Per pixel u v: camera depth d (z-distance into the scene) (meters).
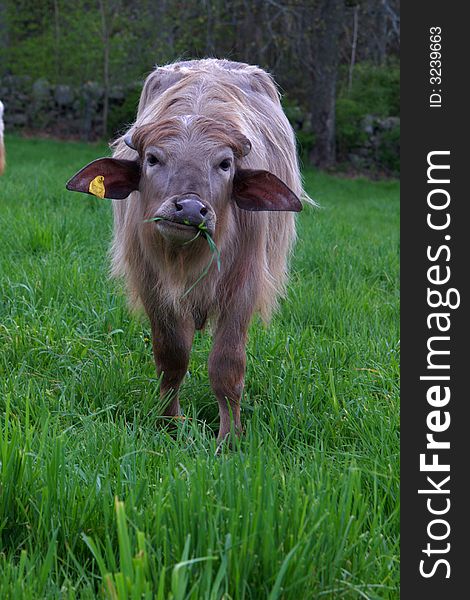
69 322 5.20
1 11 26.06
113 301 5.42
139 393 4.33
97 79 24.98
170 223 3.43
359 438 3.84
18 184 10.97
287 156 4.64
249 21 23.72
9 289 5.66
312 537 2.57
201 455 3.20
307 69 25.42
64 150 20.66
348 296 6.29
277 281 4.70
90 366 4.53
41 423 3.54
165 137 3.66
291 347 4.91
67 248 6.99
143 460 3.19
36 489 2.91
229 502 2.72
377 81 25.45
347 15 26.36
